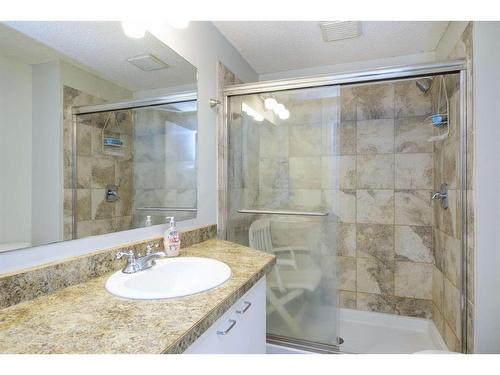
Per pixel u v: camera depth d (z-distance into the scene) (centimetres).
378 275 244
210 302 80
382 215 244
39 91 90
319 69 263
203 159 179
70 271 92
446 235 192
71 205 99
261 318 121
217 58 196
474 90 147
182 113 160
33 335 63
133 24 123
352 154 253
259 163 204
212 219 189
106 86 114
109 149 115
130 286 98
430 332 220
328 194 189
